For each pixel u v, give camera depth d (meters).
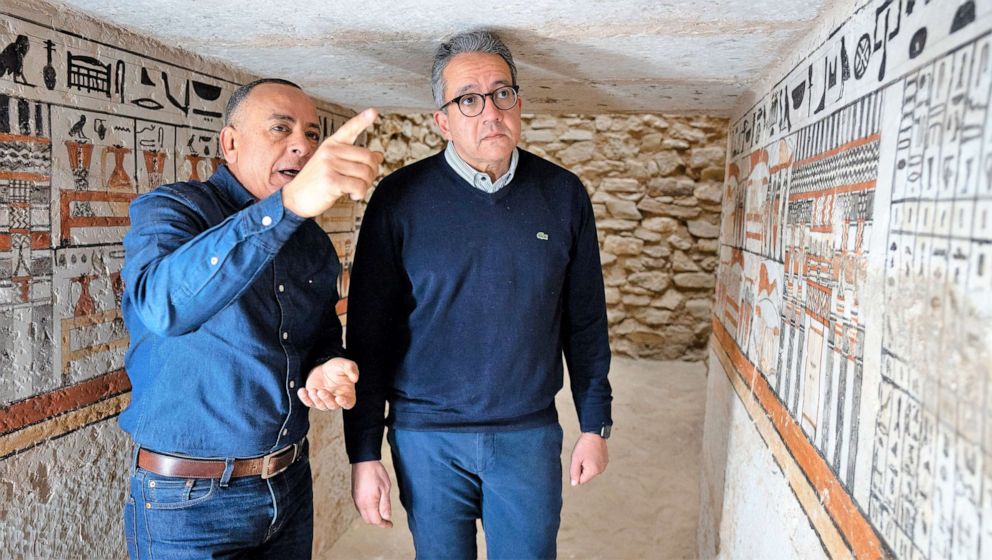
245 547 1.33
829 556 1.04
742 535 1.66
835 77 1.14
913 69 0.82
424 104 2.43
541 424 1.56
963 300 0.67
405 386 1.54
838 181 1.09
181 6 1.27
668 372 4.95
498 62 1.38
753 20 1.26
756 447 1.58
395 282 1.52
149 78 1.53
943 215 0.72
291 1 1.23
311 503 1.51
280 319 1.29
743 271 1.87
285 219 1.00
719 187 5.09
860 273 0.97
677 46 1.46
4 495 1.24
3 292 1.21
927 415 0.74
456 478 1.55
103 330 1.45
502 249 1.47
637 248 5.25
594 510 2.84
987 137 0.64
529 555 1.59
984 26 0.65
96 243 1.41
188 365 1.22
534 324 1.50
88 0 1.25
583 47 1.49
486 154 1.40
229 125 1.32
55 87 1.29
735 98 2.03
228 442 1.24
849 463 0.98
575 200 1.59
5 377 1.22
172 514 1.23
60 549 1.37
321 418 2.45
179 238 1.13
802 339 1.25
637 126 5.14
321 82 1.99
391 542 2.61
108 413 1.48
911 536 0.77
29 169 1.24
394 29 1.39
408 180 1.52
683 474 3.19
